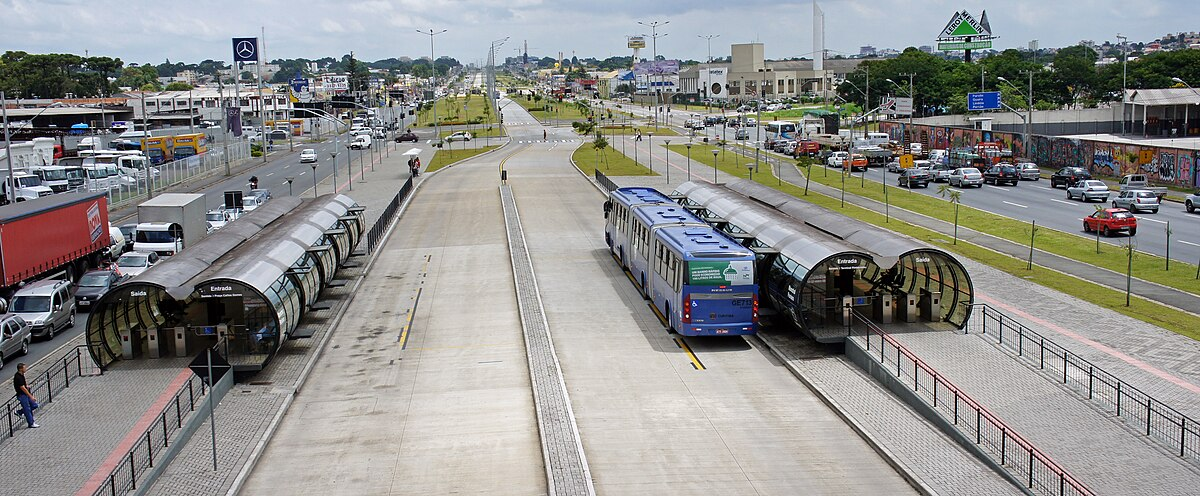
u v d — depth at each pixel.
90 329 28.84
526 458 23.11
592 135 154.38
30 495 20.75
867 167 98.38
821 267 32.34
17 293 36.69
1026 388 26.25
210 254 34.38
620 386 28.55
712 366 30.61
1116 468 21.03
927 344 30.42
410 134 151.12
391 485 21.62
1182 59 147.25
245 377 29.64
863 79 179.00
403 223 64.56
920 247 31.33
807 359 30.75
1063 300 37.53
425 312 38.91
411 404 27.41
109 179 77.12
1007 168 81.06
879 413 25.39
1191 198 62.75
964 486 20.58
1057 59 195.25
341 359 32.25
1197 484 20.12
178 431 24.25
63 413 25.88
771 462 22.45
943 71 168.25
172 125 172.38
